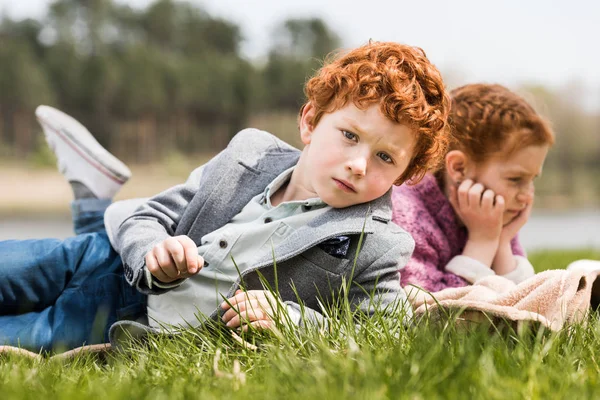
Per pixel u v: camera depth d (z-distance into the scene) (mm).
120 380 1387
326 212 1898
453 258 2455
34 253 2023
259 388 1248
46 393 1243
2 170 26109
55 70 35250
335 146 1798
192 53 42750
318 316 1765
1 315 2057
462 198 2443
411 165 1913
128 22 42281
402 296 1906
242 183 2053
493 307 1593
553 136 2547
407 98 1754
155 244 1835
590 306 1992
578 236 11258
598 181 31766
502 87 2641
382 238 1904
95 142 2814
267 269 1890
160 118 35812
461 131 2465
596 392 1178
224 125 37156
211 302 1904
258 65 40469
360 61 1815
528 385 1182
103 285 2066
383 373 1253
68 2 37875
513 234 2580
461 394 1150
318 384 1196
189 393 1212
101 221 2758
